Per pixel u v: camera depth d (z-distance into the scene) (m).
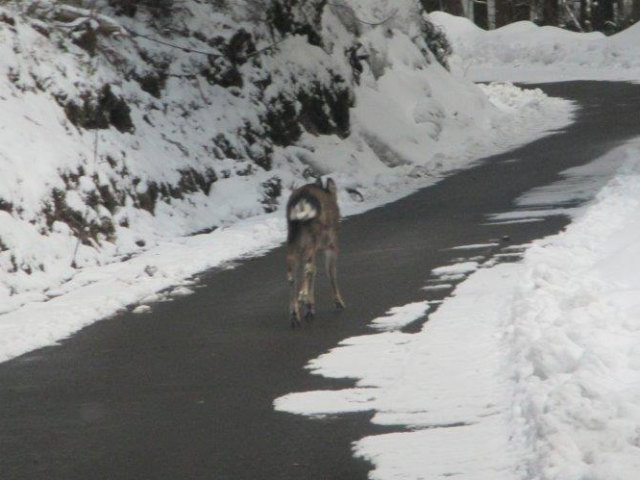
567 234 36.84
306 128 66.38
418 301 30.11
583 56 142.62
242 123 58.97
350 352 25.17
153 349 26.89
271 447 18.94
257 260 39.19
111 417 21.31
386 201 53.88
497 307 27.94
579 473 15.23
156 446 19.34
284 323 29.02
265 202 52.09
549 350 20.86
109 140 46.38
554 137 77.75
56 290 35.91
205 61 59.25
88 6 55.53
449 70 97.94
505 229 41.34
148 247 43.19
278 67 65.56
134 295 33.66
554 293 27.12
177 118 54.28
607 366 20.22
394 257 37.53
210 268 38.12
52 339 28.61
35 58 46.00
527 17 177.62
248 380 23.50
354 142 70.06
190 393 22.75
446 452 17.92
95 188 42.84
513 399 19.98
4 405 22.55
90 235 41.16
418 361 23.73
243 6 65.12
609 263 29.92
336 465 17.83
